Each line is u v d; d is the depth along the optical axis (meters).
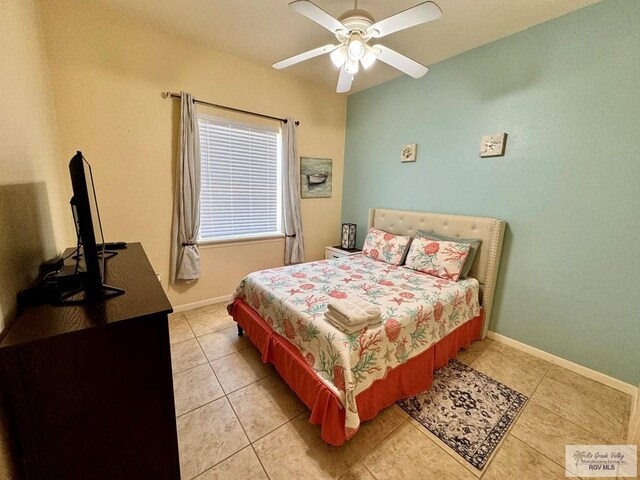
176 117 2.59
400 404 1.73
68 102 2.09
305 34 2.42
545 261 2.19
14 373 0.77
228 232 3.14
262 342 1.95
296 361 1.60
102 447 0.91
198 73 2.62
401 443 1.45
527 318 2.33
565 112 2.00
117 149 2.34
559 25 1.98
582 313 2.04
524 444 1.46
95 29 2.12
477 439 1.49
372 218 3.50
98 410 0.88
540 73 2.10
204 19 2.23
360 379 1.41
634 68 1.72
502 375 2.03
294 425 1.56
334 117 3.77
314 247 3.97
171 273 2.77
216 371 2.01
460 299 2.15
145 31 2.32
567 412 1.68
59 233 1.89
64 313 0.90
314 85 3.48
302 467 1.32
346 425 1.26
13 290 1.00
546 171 2.13
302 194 3.66
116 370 0.89
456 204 2.74
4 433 0.81
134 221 2.51
